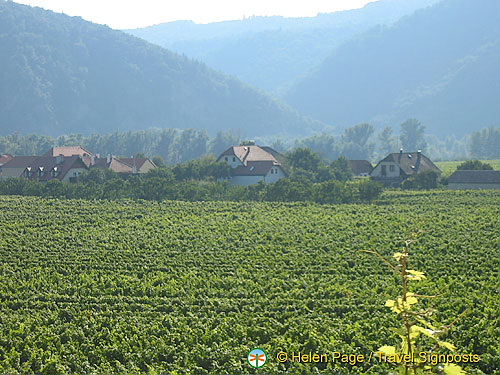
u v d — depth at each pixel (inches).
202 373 921.5
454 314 1138.0
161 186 3174.2
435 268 1611.7
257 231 2229.3
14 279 1578.5
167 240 2059.5
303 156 4104.3
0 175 4475.9
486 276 1507.1
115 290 1448.1
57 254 1870.1
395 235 2085.4
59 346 1048.8
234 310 1280.8
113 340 1068.5
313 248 1926.7
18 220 2500.0
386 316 1156.5
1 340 1047.6
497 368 926.4
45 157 4133.9
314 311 1245.1
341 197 3046.3
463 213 2554.1
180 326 1147.3
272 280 1514.5
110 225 2386.8
